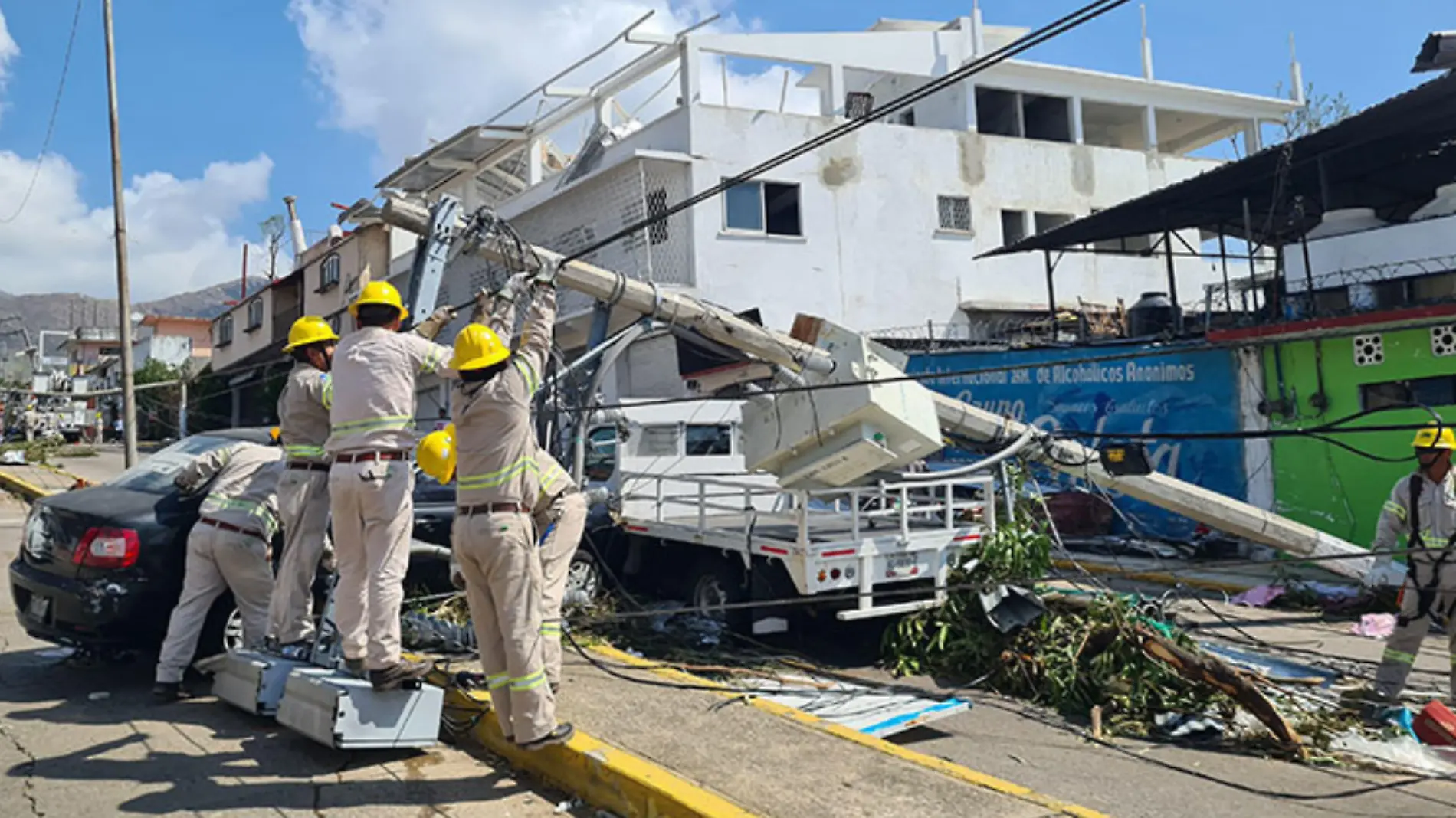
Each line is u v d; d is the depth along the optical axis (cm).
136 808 425
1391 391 1127
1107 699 652
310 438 566
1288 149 1147
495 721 516
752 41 1950
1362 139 1123
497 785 469
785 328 1894
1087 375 1455
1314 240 1253
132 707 576
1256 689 602
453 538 447
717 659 766
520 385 447
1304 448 1202
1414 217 1257
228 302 4278
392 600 481
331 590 548
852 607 761
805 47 2019
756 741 484
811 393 830
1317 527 1188
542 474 516
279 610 559
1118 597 729
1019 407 1535
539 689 447
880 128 2041
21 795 436
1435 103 1015
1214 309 1892
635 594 966
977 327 2094
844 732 500
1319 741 589
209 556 580
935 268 2072
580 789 455
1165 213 1441
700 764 448
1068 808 404
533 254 796
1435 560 622
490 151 2314
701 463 1098
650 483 1055
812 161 1952
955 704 610
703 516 862
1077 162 2284
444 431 488
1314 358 1195
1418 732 592
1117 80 2375
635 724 507
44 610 617
